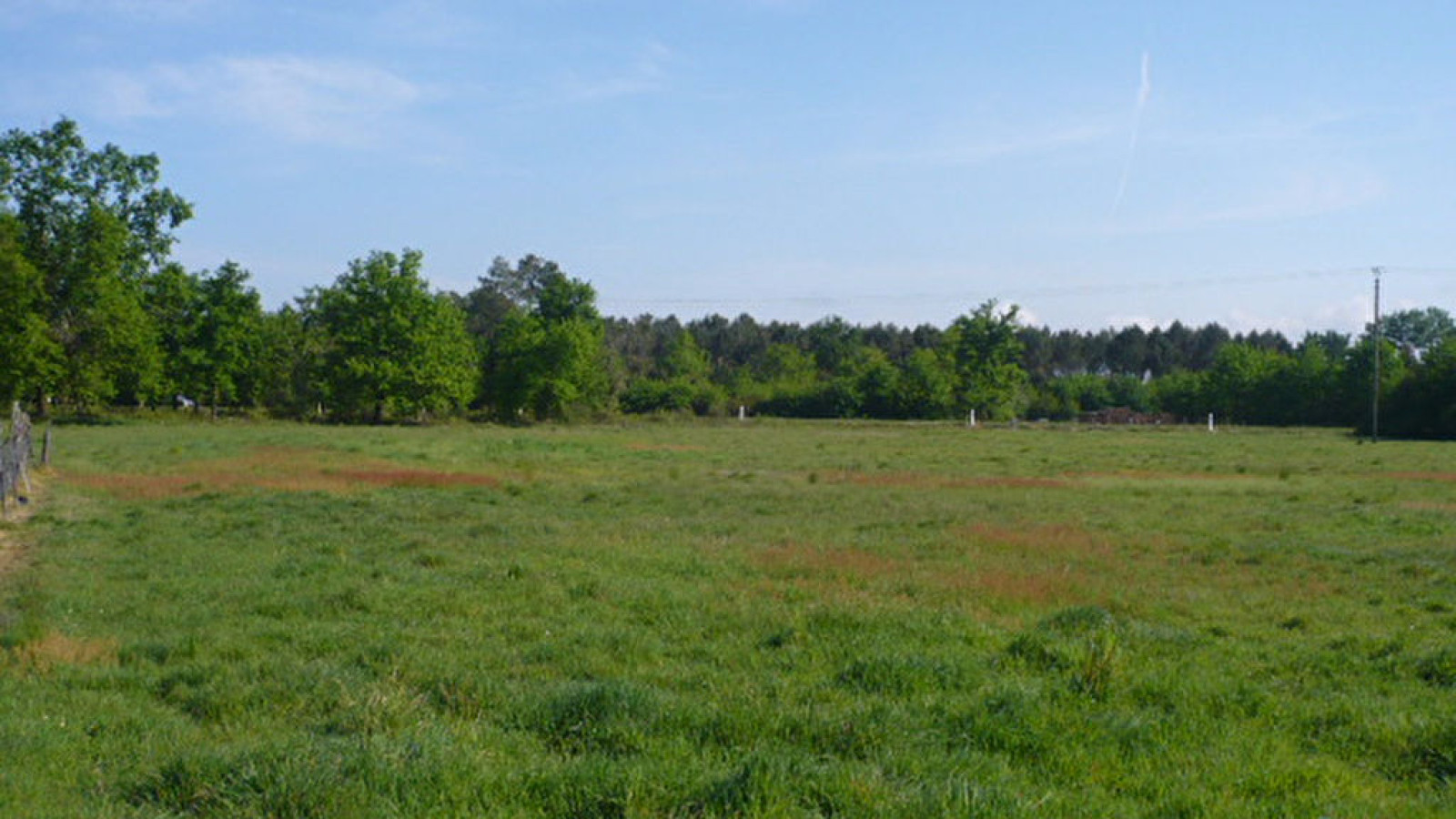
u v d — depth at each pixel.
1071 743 7.95
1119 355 166.12
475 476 34.12
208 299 77.69
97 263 66.31
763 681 9.98
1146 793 7.12
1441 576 17.41
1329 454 53.81
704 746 7.70
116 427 65.25
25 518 21.84
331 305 83.12
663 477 36.03
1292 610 14.66
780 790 6.39
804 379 119.12
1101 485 34.78
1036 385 127.56
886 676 9.81
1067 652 10.56
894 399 106.06
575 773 6.63
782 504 27.41
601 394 94.94
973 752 7.65
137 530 20.34
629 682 9.25
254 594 14.17
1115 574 17.42
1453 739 8.07
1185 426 93.62
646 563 17.25
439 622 12.51
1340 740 8.48
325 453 42.31
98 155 68.94
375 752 6.82
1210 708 9.23
